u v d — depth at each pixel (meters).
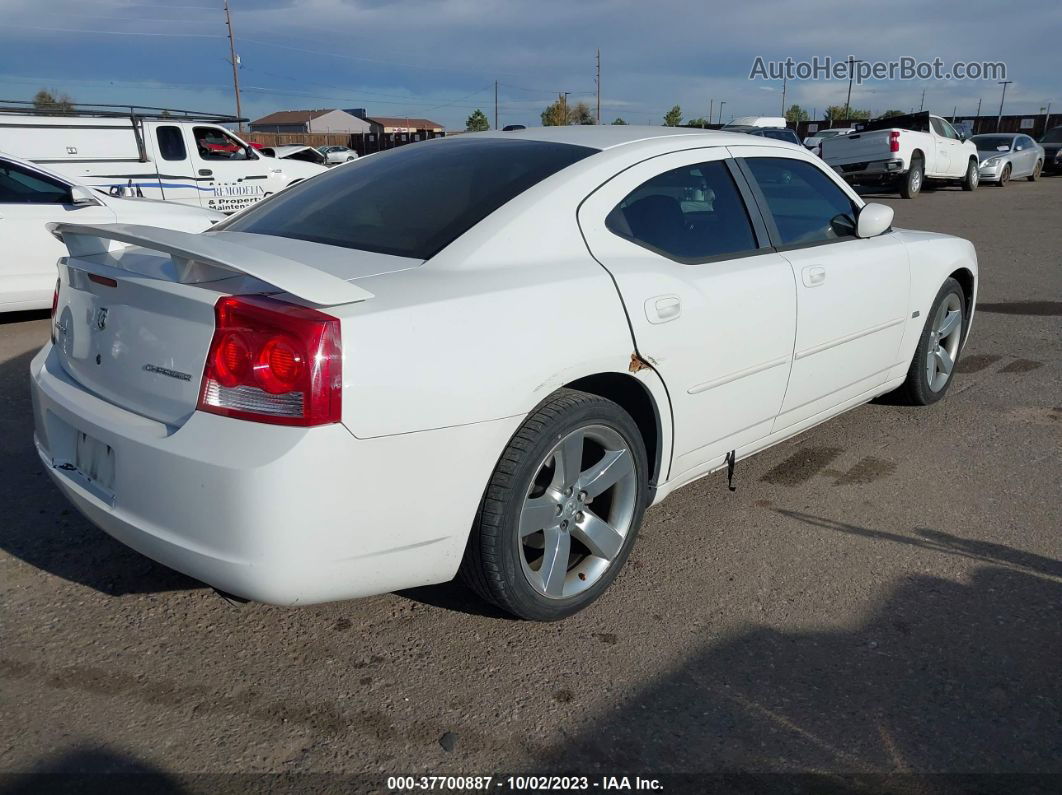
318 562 2.25
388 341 2.26
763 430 3.59
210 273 2.34
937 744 2.31
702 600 3.00
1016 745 2.31
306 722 2.38
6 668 2.57
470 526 2.50
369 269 2.55
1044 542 3.42
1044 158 26.34
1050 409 4.99
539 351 2.53
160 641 2.73
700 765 2.24
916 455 4.29
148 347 2.39
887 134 18.75
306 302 2.22
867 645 2.74
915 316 4.43
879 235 4.25
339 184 3.34
